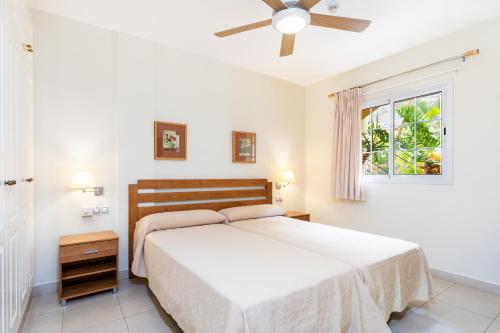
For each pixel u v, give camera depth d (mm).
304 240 2314
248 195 3840
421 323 2033
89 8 2455
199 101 3447
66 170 2611
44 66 2516
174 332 1888
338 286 1539
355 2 2289
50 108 2537
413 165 3186
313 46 3129
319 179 4332
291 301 1322
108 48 2848
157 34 2914
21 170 1882
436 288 2643
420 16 2512
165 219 2703
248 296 1270
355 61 3555
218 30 2812
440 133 2945
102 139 2807
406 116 3262
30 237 2236
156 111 3115
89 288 2408
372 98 3582
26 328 1926
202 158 3475
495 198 2543
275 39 2998
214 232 2578
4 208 1438
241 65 3752
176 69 3258
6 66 1504
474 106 2676
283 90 4320
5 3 1476
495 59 2539
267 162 4129
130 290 2561
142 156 2996
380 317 1632
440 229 2920
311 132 4488
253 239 2324
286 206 4324
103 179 2799
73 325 1970
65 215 2598
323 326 1434
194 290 1544
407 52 3195
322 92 4309
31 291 2295
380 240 2336
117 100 2863
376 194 3521
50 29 2549
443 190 2902
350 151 3717
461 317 2121
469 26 2691
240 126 3832
